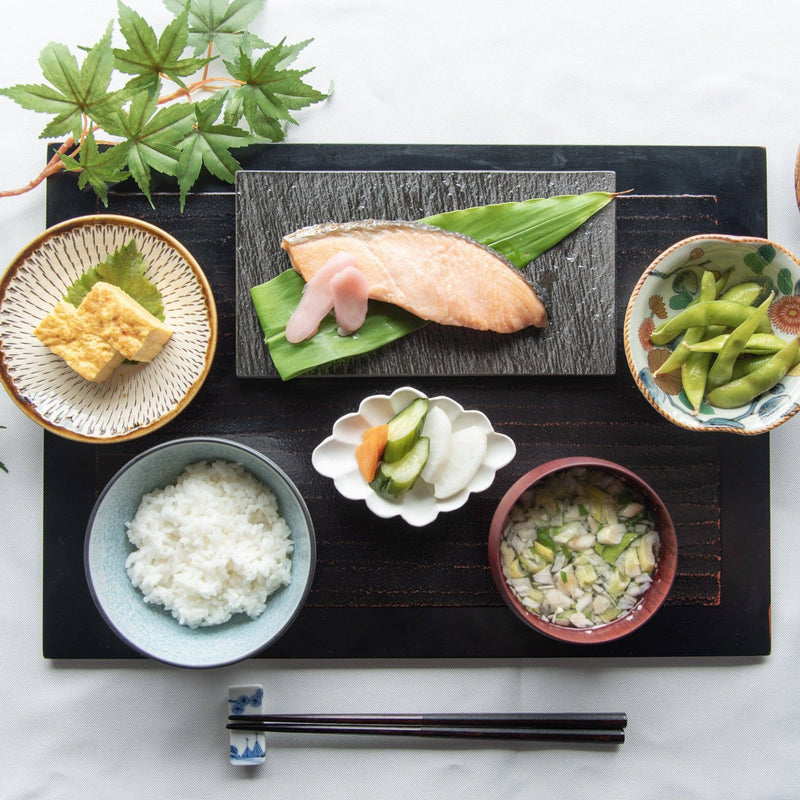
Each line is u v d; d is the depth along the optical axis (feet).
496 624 2.26
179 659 2.10
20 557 2.28
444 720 2.24
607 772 2.29
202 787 2.28
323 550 2.26
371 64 2.33
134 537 2.16
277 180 2.23
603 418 2.28
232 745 2.26
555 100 2.33
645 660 2.30
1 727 2.27
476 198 2.25
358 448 2.18
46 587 2.26
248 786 2.28
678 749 2.29
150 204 2.26
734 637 2.28
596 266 2.25
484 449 2.18
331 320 2.23
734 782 2.29
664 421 2.29
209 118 2.19
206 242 2.27
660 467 2.29
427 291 2.19
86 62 2.10
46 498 2.26
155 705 2.28
